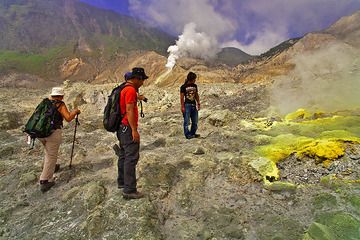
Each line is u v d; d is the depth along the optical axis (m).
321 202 4.70
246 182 5.62
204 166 6.28
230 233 4.27
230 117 10.20
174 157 6.99
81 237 4.38
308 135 7.47
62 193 5.88
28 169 7.03
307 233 4.00
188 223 4.63
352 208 4.45
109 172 6.69
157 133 10.09
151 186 5.64
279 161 6.24
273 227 4.32
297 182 5.48
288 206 4.79
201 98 17.27
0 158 8.16
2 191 6.24
